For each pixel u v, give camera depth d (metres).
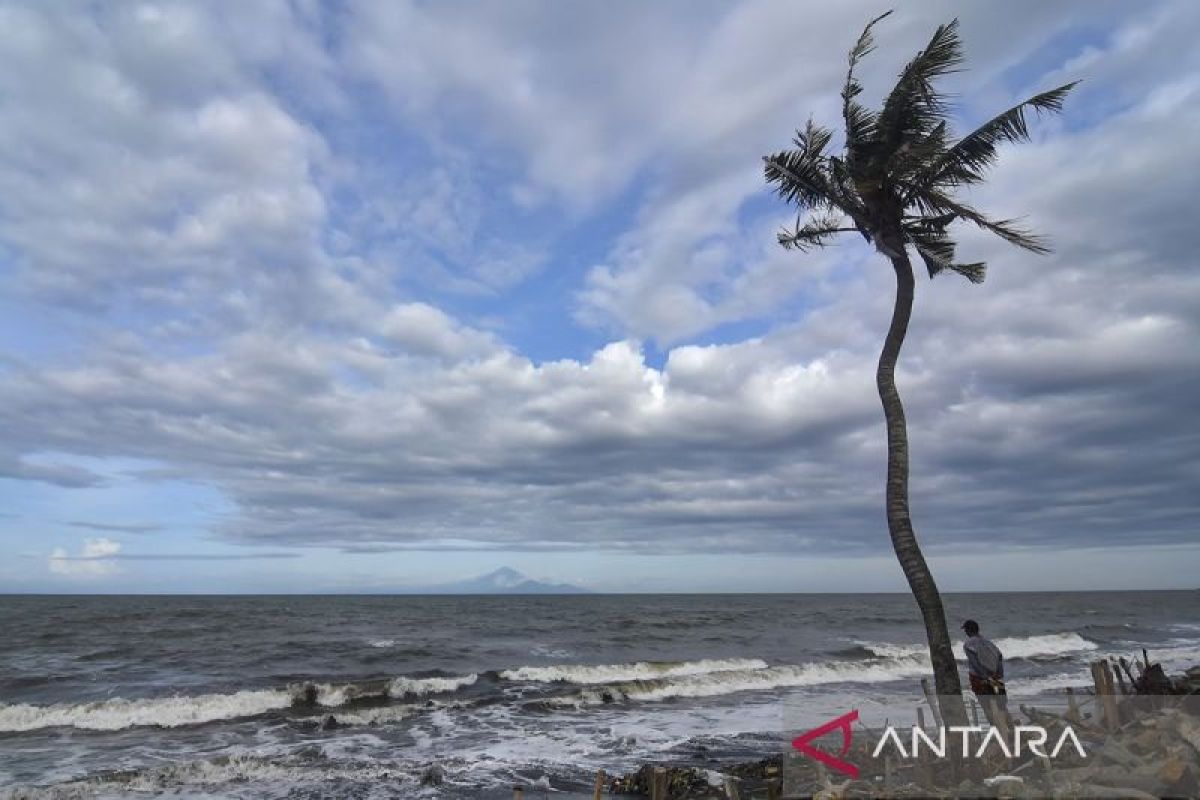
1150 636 44.28
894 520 9.25
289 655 30.77
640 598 168.00
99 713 18.02
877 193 9.95
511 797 11.40
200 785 12.11
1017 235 9.52
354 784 12.13
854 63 9.86
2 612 65.56
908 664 27.30
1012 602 117.62
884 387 9.65
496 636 41.59
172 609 73.81
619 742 15.32
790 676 24.83
